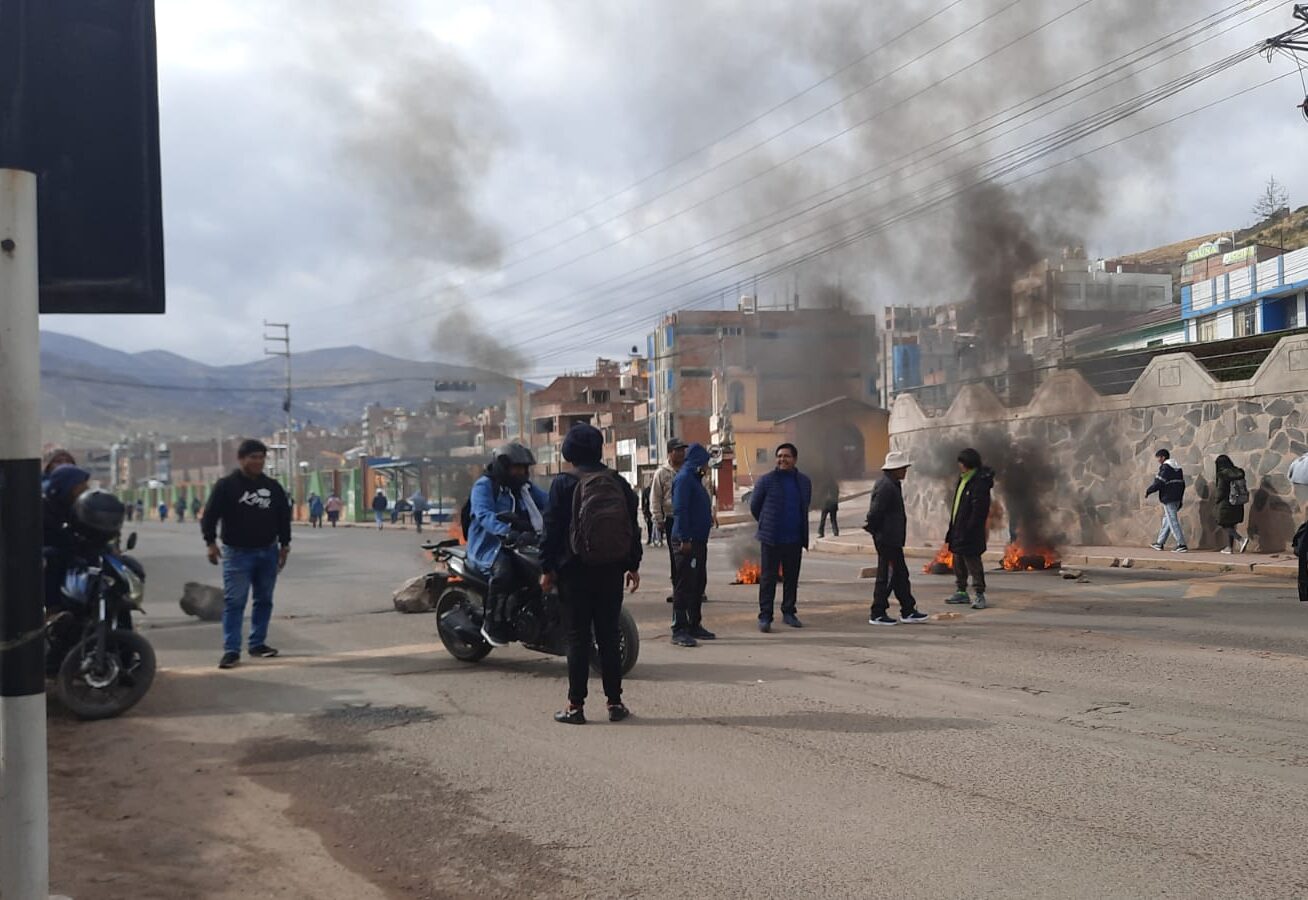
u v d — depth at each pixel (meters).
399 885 3.94
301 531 45.88
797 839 4.24
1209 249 44.03
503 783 5.13
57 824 4.73
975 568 11.02
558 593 6.39
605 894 3.78
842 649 8.64
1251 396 16.47
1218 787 4.75
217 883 4.00
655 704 6.74
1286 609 10.48
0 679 2.65
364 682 7.77
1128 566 16.36
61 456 9.19
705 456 9.39
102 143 3.32
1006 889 3.69
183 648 9.92
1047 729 5.83
